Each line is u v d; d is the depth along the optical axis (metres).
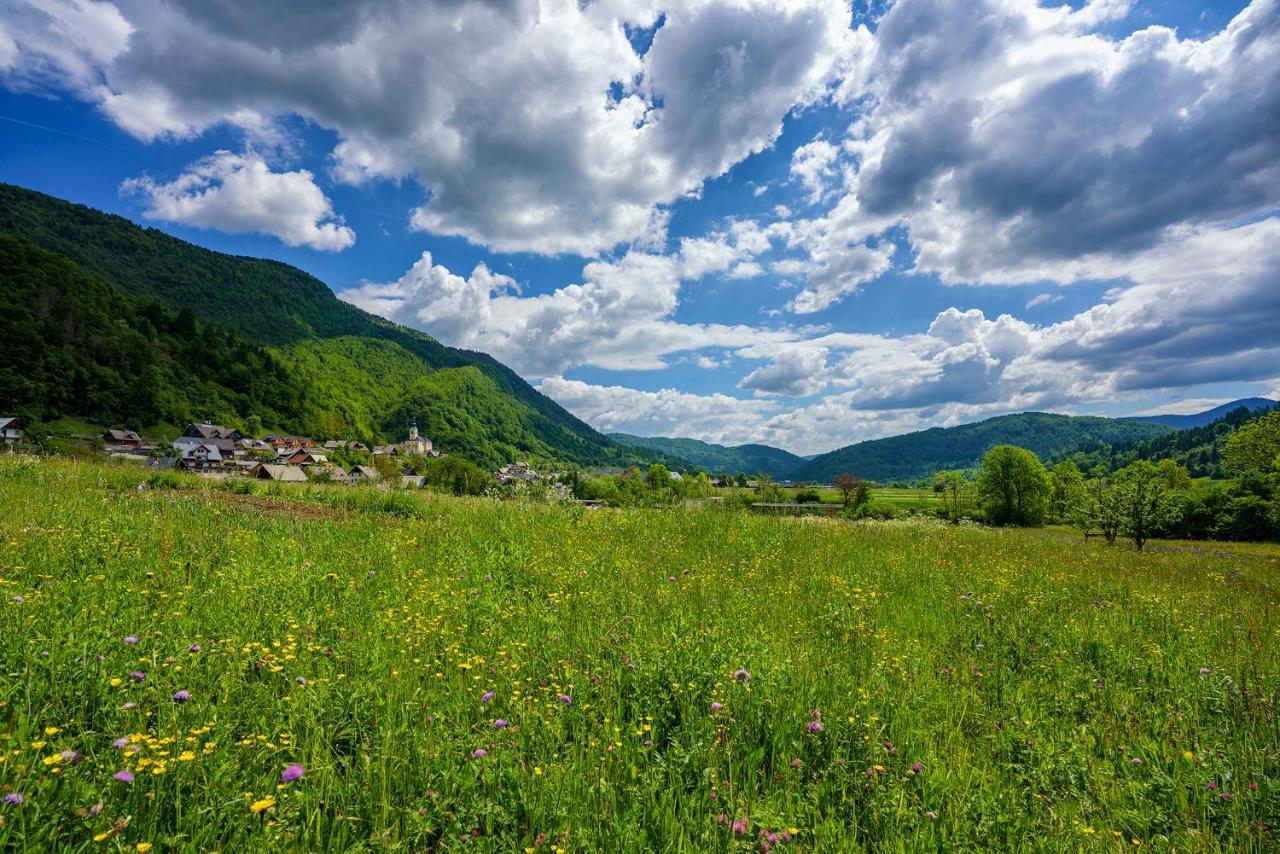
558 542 9.65
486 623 5.25
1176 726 4.27
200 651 3.82
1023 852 2.72
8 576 5.15
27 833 2.21
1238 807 3.12
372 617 5.09
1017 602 7.69
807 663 4.67
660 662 4.28
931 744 3.70
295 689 3.54
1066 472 85.19
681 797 2.98
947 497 91.94
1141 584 10.03
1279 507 46.75
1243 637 6.57
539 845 2.51
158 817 2.47
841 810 3.08
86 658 3.48
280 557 7.06
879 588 8.00
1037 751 3.64
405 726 3.30
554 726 3.46
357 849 2.41
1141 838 3.03
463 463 95.50
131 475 13.80
